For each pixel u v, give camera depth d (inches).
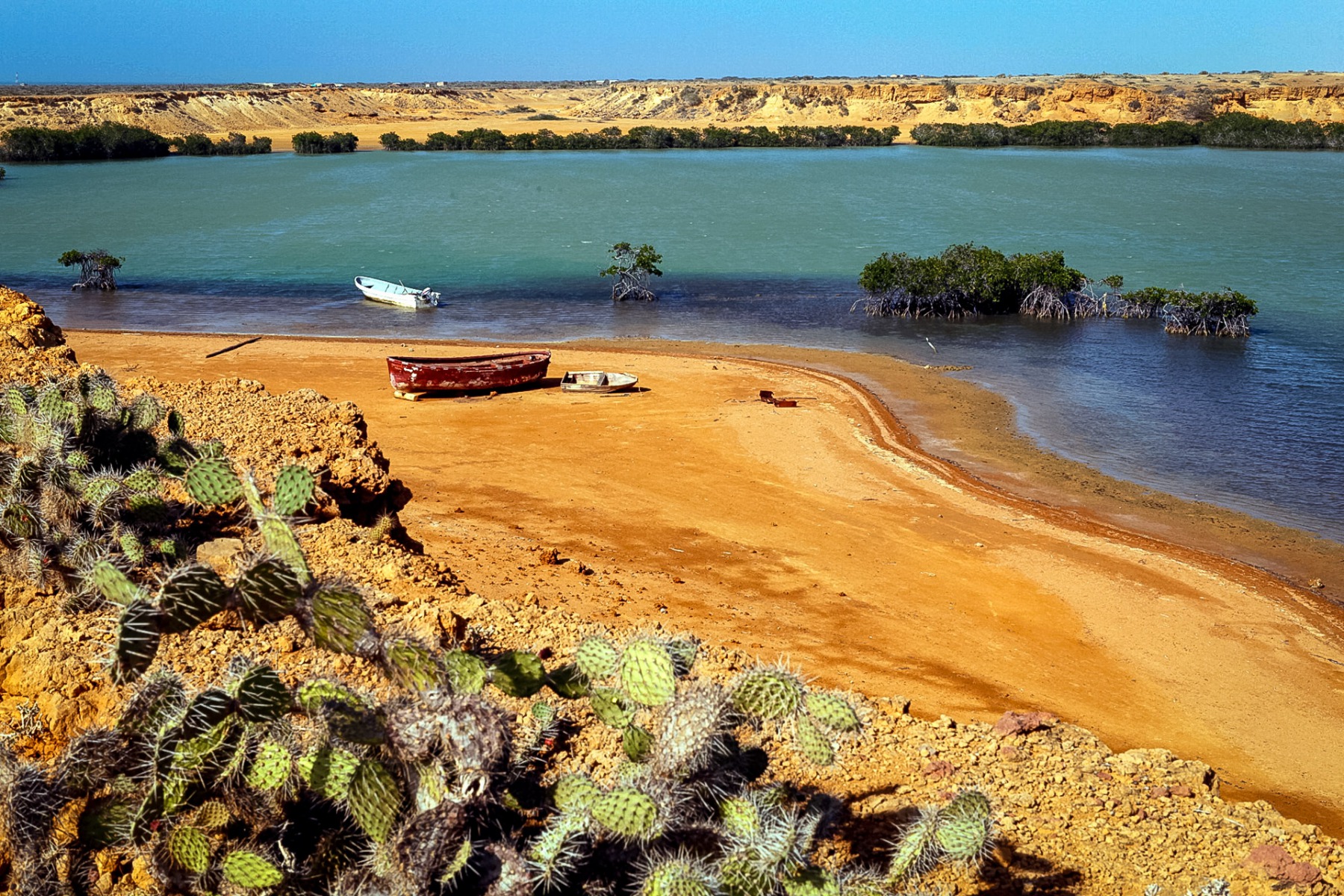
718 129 5462.6
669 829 170.7
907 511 729.0
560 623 352.8
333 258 2112.5
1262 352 1318.9
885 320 1563.7
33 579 278.1
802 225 2509.8
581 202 3006.9
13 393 333.4
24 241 2326.5
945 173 3836.1
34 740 229.5
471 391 1042.1
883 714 327.0
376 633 168.2
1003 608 564.1
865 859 231.9
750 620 512.1
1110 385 1165.7
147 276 1925.4
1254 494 815.7
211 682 245.3
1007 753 304.5
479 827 167.8
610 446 863.1
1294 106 6107.3
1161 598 593.3
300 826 185.3
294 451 496.4
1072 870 245.8
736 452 856.3
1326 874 254.7
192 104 6397.6
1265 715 459.5
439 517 655.1
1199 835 268.1
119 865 196.7
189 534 340.2
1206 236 2287.2
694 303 1686.8
